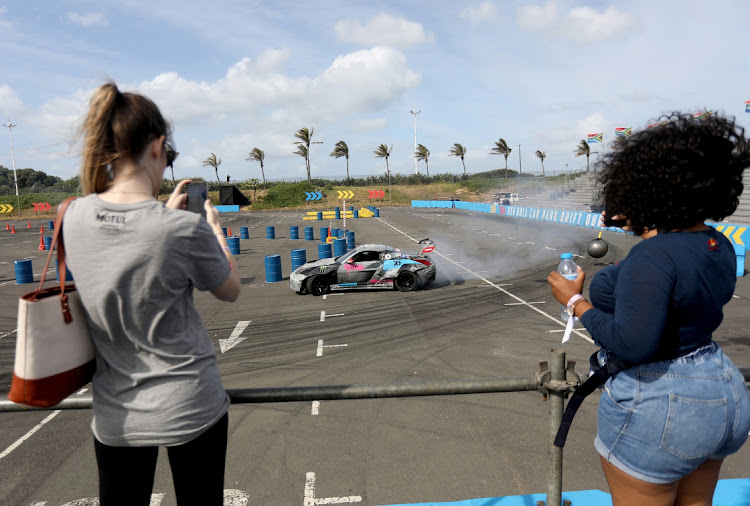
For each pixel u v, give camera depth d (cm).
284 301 1323
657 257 125
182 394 126
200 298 1377
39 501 443
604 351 149
